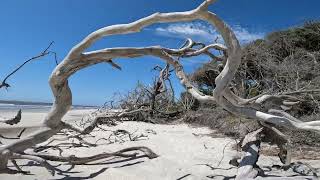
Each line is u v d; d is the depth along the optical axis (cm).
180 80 613
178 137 1149
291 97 631
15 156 527
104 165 673
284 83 1177
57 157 632
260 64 1316
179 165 681
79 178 577
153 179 573
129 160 721
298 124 539
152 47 526
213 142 1026
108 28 468
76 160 646
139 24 456
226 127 1266
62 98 531
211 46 632
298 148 852
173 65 598
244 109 560
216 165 686
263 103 596
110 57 500
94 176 590
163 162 700
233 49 467
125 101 1964
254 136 589
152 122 1811
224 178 581
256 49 1398
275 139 611
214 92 522
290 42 1670
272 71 1300
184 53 626
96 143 996
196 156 789
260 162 720
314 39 1805
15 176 579
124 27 464
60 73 500
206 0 427
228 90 538
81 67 506
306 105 1045
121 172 606
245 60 1295
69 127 603
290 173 597
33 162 680
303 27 1864
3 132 1170
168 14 450
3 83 630
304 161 726
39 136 546
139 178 577
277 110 588
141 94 1944
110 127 1484
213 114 1598
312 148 862
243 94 960
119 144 964
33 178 572
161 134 1245
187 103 1938
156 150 866
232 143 984
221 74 496
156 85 1834
